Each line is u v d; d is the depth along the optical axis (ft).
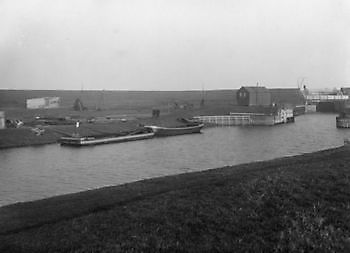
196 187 60.03
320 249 40.60
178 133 376.89
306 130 411.34
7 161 219.82
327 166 69.36
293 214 48.42
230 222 46.16
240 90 611.06
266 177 62.59
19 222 51.72
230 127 465.88
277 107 552.41
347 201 51.98
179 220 46.88
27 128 314.76
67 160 225.15
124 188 71.46
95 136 315.58
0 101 644.69
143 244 40.70
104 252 39.04
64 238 42.96
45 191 149.59
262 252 39.99
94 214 51.42
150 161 223.51
